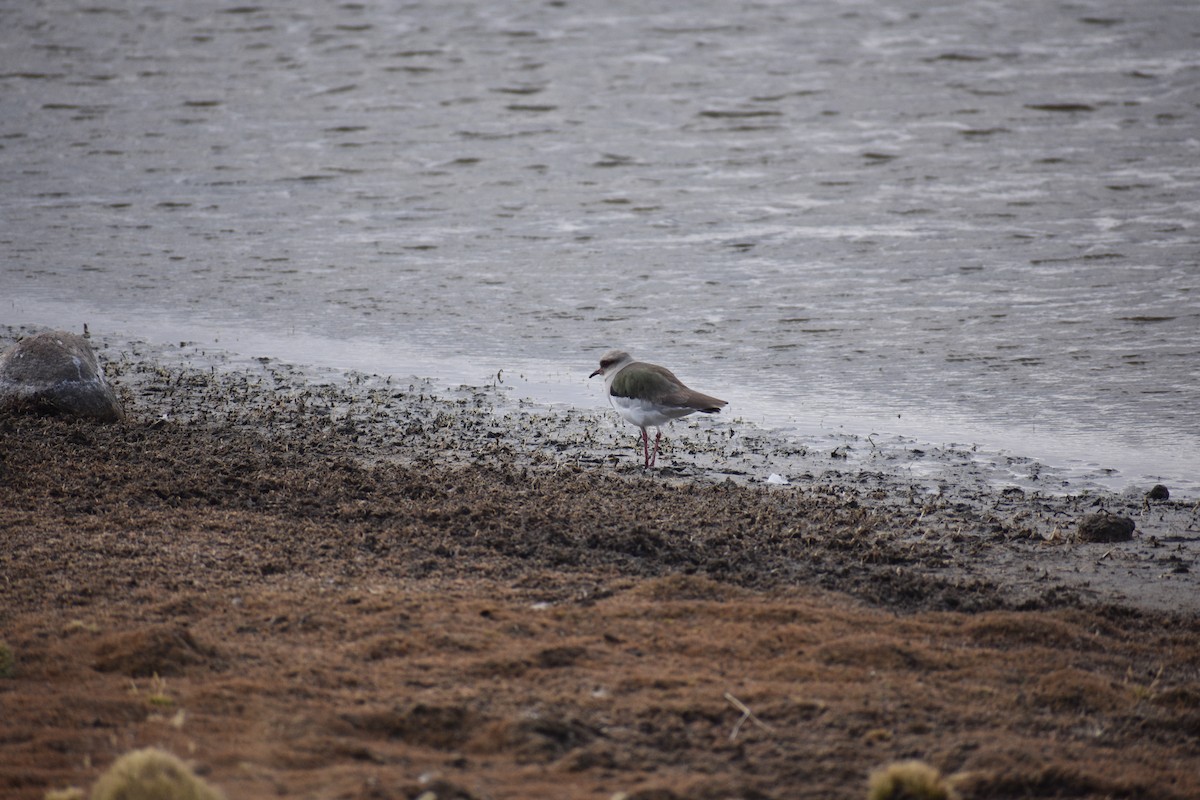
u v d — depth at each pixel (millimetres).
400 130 38438
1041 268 25656
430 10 54469
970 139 36812
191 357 20328
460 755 7672
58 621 9461
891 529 13219
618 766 7602
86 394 16094
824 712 8406
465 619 9758
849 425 17359
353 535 11859
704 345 21297
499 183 33250
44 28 51469
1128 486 15008
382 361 20328
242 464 14281
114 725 7754
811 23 51750
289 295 24453
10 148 36438
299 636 9352
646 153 35969
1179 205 30156
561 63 46219
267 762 7324
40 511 12078
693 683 8719
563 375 19703
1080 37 48594
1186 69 43875
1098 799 7551
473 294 24500
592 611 10102
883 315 22875
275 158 35656
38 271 26062
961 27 50531
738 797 7305
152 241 28422
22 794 6836
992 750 7969
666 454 16031
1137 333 21641
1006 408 18109
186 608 9789
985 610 10898
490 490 13781
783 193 32031
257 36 50406
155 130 38469
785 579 11336
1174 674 9609
